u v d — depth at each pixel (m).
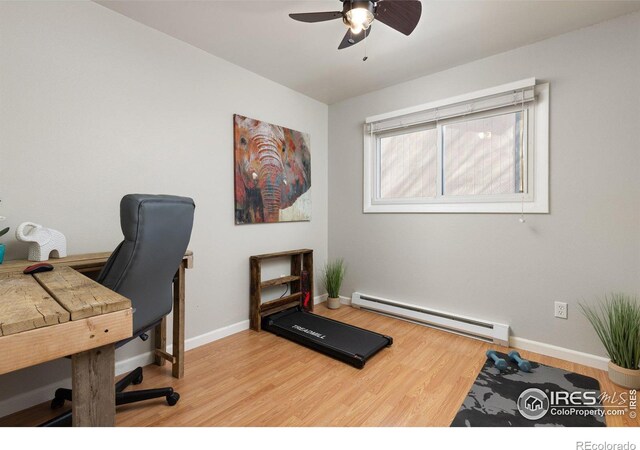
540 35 2.16
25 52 1.61
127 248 1.21
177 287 1.92
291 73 2.79
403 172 3.11
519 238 2.35
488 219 2.49
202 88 2.39
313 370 2.03
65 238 1.64
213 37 2.22
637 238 1.90
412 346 2.39
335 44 2.31
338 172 3.58
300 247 3.34
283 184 3.08
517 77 2.33
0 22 1.54
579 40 2.07
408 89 2.95
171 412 1.58
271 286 3.06
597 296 2.04
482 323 2.49
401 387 1.82
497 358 2.09
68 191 1.76
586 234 2.07
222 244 2.57
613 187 1.97
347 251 3.52
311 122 3.42
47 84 1.68
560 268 2.17
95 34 1.85
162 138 2.17
